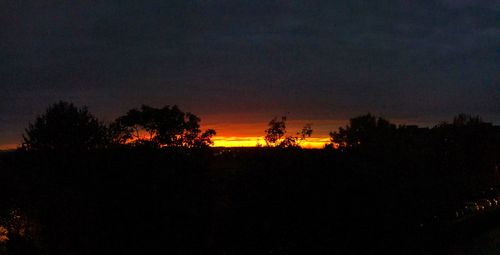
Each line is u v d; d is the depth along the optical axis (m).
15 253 9.98
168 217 10.80
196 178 11.85
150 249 10.56
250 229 11.83
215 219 11.67
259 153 13.23
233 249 11.49
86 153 12.59
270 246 11.91
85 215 10.29
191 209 11.13
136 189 10.81
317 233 12.56
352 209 13.30
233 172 12.68
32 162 13.25
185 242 10.95
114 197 10.80
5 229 10.17
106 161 11.59
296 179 12.64
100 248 10.24
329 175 13.36
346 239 13.09
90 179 11.16
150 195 10.81
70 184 11.34
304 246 12.24
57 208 10.28
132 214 10.65
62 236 10.12
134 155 11.70
